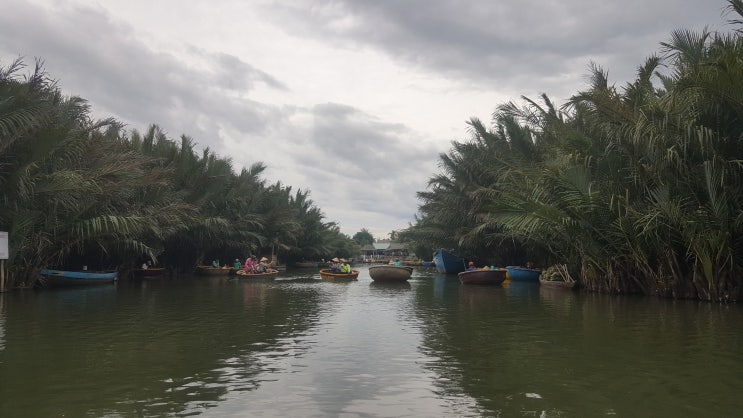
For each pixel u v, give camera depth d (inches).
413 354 384.2
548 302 726.5
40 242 822.5
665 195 673.0
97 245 1035.3
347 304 715.4
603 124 739.4
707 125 631.8
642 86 775.7
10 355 374.0
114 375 321.7
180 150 1387.8
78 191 820.6
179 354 381.1
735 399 277.6
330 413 256.5
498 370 336.8
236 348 403.9
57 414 252.5
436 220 1614.2
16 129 692.7
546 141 990.4
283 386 300.8
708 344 415.2
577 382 309.6
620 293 834.2
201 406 265.3
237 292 900.6
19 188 724.7
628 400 276.4
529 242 1170.0
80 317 559.5
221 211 1560.0
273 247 2020.2
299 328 500.1
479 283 1139.9
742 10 598.9
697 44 684.7
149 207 1072.2
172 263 1521.9
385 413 257.1
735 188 633.6
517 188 964.0
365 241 6284.5
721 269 674.2
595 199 743.7
